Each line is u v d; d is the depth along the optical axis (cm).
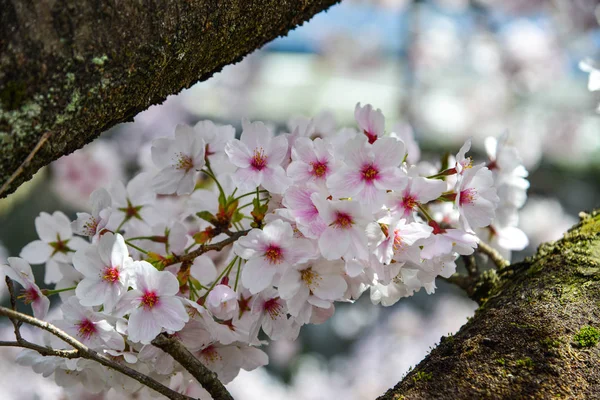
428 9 270
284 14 74
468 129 254
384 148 69
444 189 70
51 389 147
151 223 82
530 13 246
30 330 164
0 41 62
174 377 77
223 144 78
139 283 70
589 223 78
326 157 70
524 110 254
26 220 237
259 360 75
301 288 70
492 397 67
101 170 174
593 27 231
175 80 70
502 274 82
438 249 70
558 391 67
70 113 65
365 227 69
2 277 163
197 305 71
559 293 72
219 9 69
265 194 76
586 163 265
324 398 236
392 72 306
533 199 260
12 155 64
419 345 249
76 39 64
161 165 76
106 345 71
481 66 251
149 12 66
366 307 279
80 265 70
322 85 316
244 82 301
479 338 70
